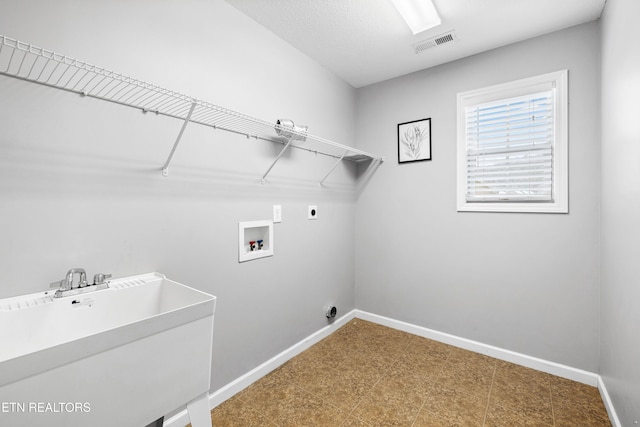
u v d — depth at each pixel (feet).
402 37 6.61
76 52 3.67
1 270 3.18
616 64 4.64
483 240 7.29
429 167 8.08
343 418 5.01
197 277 5.10
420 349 7.50
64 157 3.61
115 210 4.08
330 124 8.28
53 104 3.52
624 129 4.25
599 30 5.81
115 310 3.80
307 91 7.41
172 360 2.99
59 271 3.58
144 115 4.38
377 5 5.57
